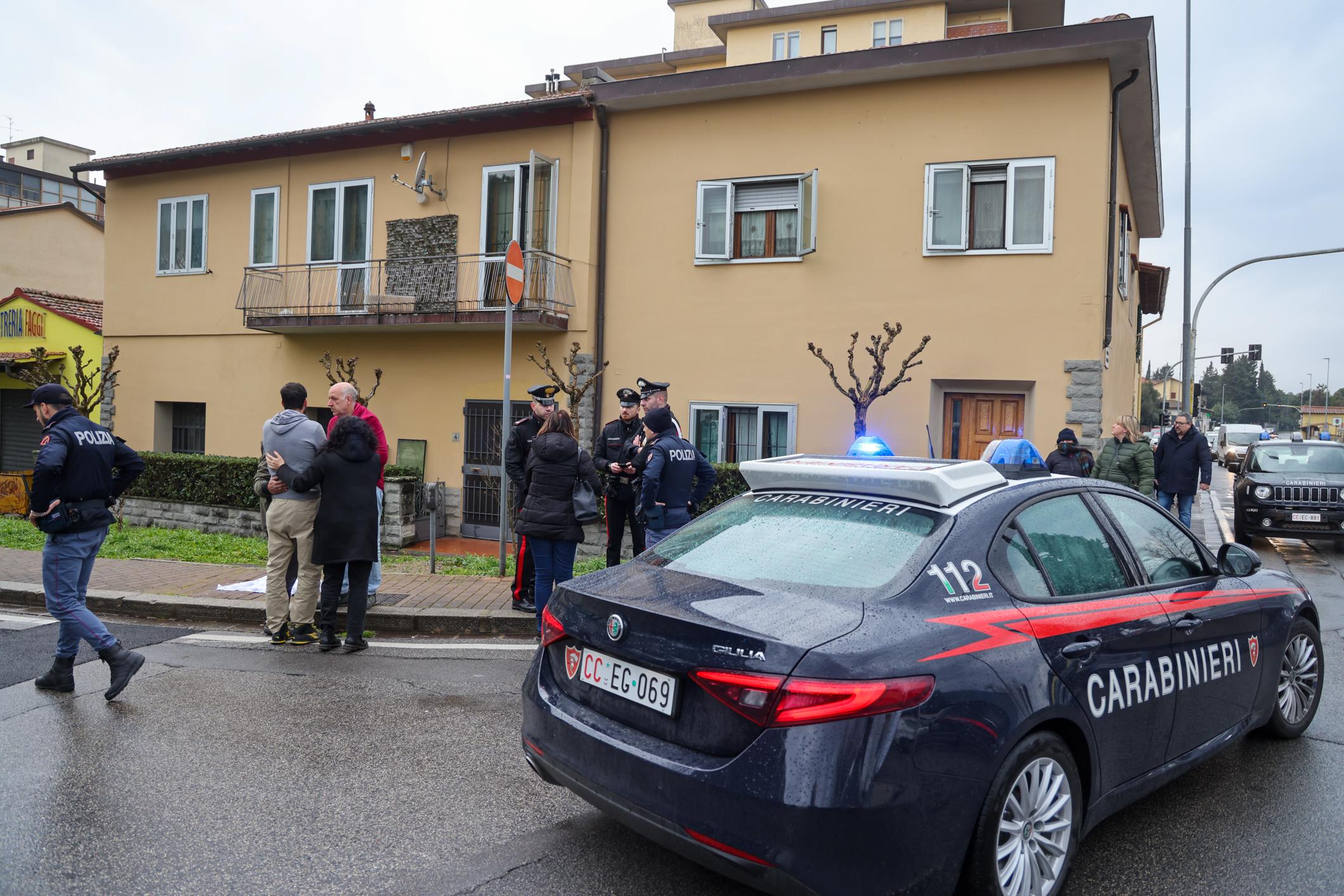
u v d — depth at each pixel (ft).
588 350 44.04
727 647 8.87
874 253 39.70
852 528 10.81
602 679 10.27
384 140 47.85
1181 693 12.05
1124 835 12.05
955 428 39.75
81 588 17.11
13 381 62.44
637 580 10.95
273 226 50.83
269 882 10.42
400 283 47.09
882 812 8.25
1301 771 14.37
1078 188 36.83
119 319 55.06
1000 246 38.11
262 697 17.34
